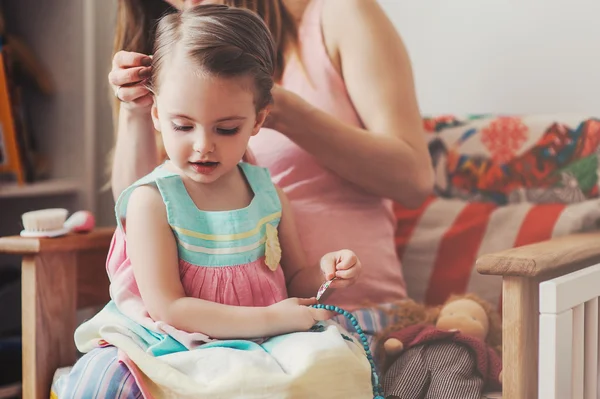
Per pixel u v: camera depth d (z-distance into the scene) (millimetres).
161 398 873
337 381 862
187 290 963
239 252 978
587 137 1292
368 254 1204
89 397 885
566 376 948
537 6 1432
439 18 1535
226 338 930
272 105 1036
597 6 1372
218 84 913
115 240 1031
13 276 1617
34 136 1723
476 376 1038
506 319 921
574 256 1001
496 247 1296
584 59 1394
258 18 984
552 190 1311
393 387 1028
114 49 1348
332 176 1212
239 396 830
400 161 1181
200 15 947
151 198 959
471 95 1517
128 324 957
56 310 1163
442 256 1330
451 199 1386
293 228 1095
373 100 1198
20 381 1481
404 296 1242
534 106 1452
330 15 1231
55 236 1155
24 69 1707
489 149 1365
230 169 979
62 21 1677
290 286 1071
